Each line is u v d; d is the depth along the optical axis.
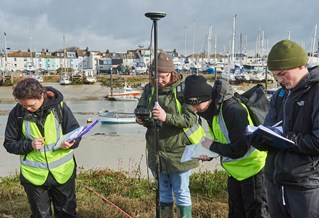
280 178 2.56
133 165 8.68
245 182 3.24
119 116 19.61
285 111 2.57
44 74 75.69
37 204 3.47
